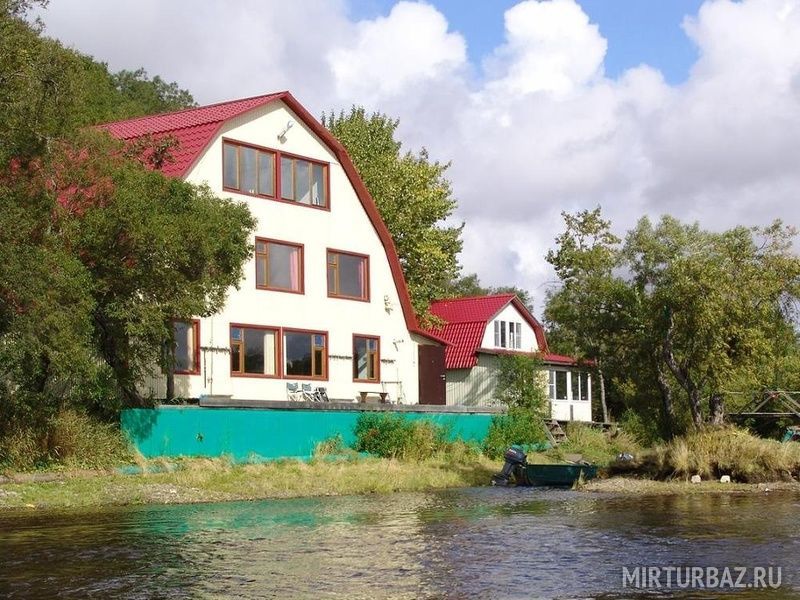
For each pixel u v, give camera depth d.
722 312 37.31
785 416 45.28
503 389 50.69
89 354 28.53
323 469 33.31
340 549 18.14
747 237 38.53
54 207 28.56
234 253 32.09
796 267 37.84
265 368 40.22
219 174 38.84
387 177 53.78
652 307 38.84
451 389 55.81
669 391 41.59
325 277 43.06
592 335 42.41
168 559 16.94
